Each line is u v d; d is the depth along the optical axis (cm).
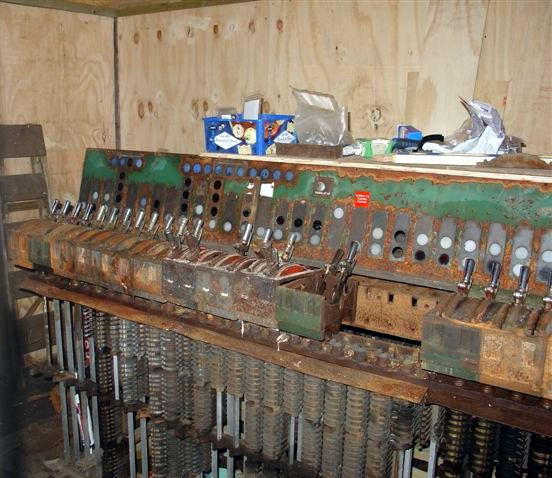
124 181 220
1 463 97
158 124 288
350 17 224
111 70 295
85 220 218
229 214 193
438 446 159
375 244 167
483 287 151
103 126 297
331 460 165
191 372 196
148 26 281
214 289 163
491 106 186
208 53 264
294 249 178
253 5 246
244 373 178
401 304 157
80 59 282
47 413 271
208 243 194
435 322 132
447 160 174
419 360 145
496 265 144
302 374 167
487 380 128
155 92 286
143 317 188
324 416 164
